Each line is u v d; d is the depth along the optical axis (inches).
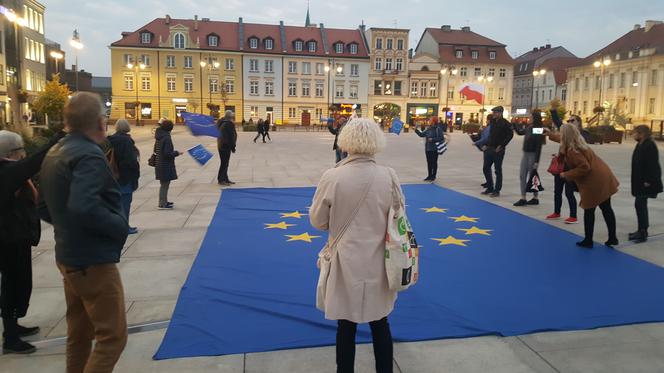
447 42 2805.1
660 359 142.6
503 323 163.8
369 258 112.6
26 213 144.2
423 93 2736.2
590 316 170.1
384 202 114.3
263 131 1218.6
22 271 144.2
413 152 911.7
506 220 319.6
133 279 207.5
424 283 201.6
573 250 250.4
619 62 2413.9
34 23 2046.0
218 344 148.5
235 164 666.2
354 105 2637.8
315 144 1149.1
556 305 179.6
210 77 2529.5
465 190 445.7
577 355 144.5
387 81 2691.9
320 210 115.0
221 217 324.8
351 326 119.3
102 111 110.8
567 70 2844.5
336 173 114.7
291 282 201.5
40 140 416.2
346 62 2645.2
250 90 2578.7
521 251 248.7
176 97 2512.3
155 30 2518.5
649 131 259.1
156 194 414.9
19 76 1870.1
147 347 148.0
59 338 154.2
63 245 107.0
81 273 107.8
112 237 108.3
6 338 144.4
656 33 2345.0
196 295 186.5
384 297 115.3
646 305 180.1
